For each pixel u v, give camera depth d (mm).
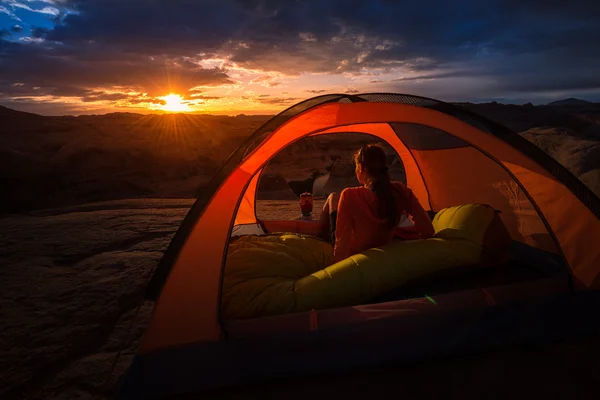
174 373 1879
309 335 2014
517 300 2287
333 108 2494
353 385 1861
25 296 3199
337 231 2475
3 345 2469
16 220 6207
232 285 2354
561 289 2361
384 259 2322
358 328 2053
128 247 4652
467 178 3693
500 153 2596
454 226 2697
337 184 14742
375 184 2430
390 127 4078
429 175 4277
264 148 2367
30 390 2049
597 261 2385
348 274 2250
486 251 2578
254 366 1922
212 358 1925
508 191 3191
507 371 1933
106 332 2646
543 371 1929
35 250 4457
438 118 2600
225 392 1853
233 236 3482
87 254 4328
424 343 2064
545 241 2840
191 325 1990
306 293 2197
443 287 2463
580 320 2248
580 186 2422
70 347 2443
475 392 1795
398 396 1783
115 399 1796
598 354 2045
